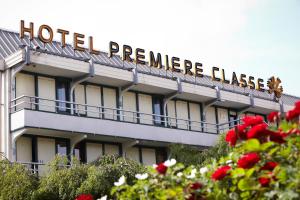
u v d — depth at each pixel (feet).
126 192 22.38
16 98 95.30
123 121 107.34
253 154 19.20
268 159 19.30
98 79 108.58
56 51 115.14
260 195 19.22
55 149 100.78
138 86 115.34
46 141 99.96
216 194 20.30
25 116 93.40
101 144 108.27
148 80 114.93
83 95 108.47
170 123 122.42
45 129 95.40
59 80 104.83
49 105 102.12
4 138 95.96
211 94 127.75
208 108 132.57
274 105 142.61
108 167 79.71
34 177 82.43
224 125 135.13
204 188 20.52
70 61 102.12
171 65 122.52
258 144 18.98
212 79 130.82
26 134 97.81
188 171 21.97
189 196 20.39
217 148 99.76
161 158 118.42
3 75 99.04
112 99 113.29
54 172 79.82
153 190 21.58
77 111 106.11
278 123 21.15
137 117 113.29
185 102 128.06
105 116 110.83
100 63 106.83
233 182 20.07
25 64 96.22
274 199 19.25
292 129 19.54
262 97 141.59
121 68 110.42
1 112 97.35
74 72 103.71
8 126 95.81
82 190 76.64
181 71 124.47
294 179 18.03
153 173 21.84
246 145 19.19
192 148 107.14
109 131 104.32
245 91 149.18
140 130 109.70
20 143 96.94
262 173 19.19
